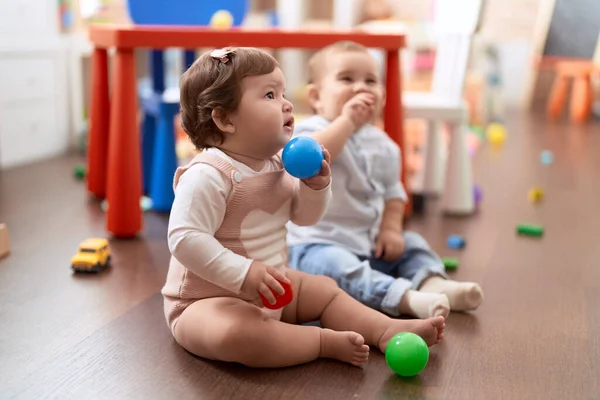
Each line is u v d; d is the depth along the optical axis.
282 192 0.92
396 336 0.85
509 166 2.42
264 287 0.81
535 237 1.53
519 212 1.76
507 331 0.99
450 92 1.76
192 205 0.83
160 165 1.63
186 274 0.88
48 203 1.70
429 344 0.90
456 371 0.86
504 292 1.16
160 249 1.35
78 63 2.39
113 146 1.39
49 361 0.86
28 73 2.17
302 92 3.69
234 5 1.86
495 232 1.56
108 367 0.85
